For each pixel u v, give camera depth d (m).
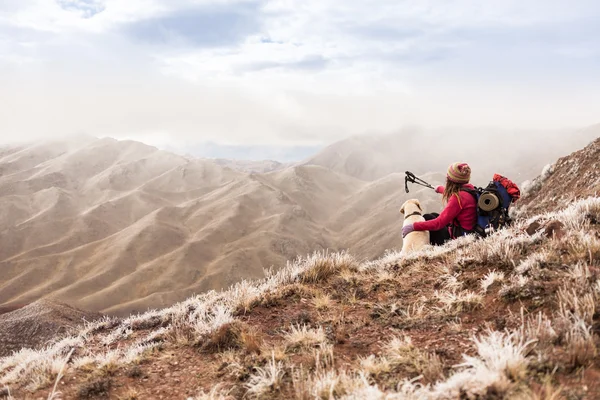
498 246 5.92
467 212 7.42
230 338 5.48
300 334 5.11
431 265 6.72
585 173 15.61
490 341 3.87
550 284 4.59
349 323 5.41
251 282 7.49
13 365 7.41
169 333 6.20
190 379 4.74
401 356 4.20
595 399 2.76
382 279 6.56
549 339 3.62
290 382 4.18
